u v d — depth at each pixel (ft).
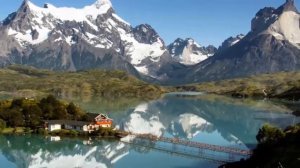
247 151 571.69
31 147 614.34
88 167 520.42
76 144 637.71
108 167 514.68
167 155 574.56
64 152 590.14
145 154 580.30
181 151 597.93
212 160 545.03
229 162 522.47
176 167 514.68
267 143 502.79
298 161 394.32
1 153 579.07
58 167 518.37
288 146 464.65
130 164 530.68
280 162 411.13
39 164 532.73
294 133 508.53
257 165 455.63
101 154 581.12
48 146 623.36
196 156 568.41
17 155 570.05
